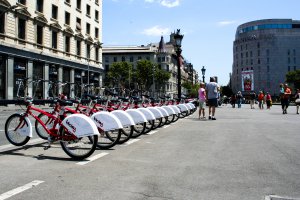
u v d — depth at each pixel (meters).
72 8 43.22
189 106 17.45
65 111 6.41
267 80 135.88
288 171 5.07
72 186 4.21
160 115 10.41
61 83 10.12
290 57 134.25
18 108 26.03
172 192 4.00
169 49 117.31
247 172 5.00
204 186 4.26
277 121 13.95
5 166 5.33
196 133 9.72
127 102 9.50
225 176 4.76
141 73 87.94
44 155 6.27
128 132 7.96
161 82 94.31
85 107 7.80
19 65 32.62
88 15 47.69
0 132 9.86
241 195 3.91
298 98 19.83
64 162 5.66
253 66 139.50
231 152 6.62
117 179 4.56
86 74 46.72
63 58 40.19
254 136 9.03
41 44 36.69
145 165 5.44
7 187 4.16
